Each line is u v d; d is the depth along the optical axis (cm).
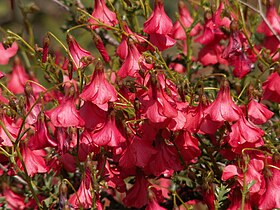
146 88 451
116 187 486
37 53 517
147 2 555
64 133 449
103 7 511
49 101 571
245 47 550
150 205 452
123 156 452
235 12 582
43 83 704
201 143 480
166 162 459
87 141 459
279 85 493
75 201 452
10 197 547
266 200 445
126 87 470
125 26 510
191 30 580
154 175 485
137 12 580
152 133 452
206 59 570
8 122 474
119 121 449
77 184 541
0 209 523
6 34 521
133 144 449
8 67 706
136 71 461
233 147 456
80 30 797
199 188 522
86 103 447
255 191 452
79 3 614
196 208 660
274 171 450
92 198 447
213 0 546
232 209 461
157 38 491
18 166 472
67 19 615
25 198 531
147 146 450
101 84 440
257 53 530
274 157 449
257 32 614
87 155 462
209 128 445
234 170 455
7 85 618
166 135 459
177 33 575
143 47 490
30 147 458
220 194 459
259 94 474
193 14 604
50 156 491
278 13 606
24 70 607
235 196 460
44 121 454
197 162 509
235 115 442
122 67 467
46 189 525
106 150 474
